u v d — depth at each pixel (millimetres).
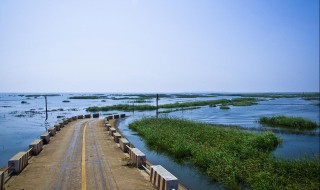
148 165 11883
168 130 26188
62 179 10859
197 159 16234
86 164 13242
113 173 11703
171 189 8508
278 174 13648
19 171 11766
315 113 60875
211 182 13297
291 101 124688
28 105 95625
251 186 12203
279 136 29750
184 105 85250
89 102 121688
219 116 54250
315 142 27219
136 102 115938
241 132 26750
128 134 29609
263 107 82062
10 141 26547
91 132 25766
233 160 14828
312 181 12711
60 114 59156
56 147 17812
